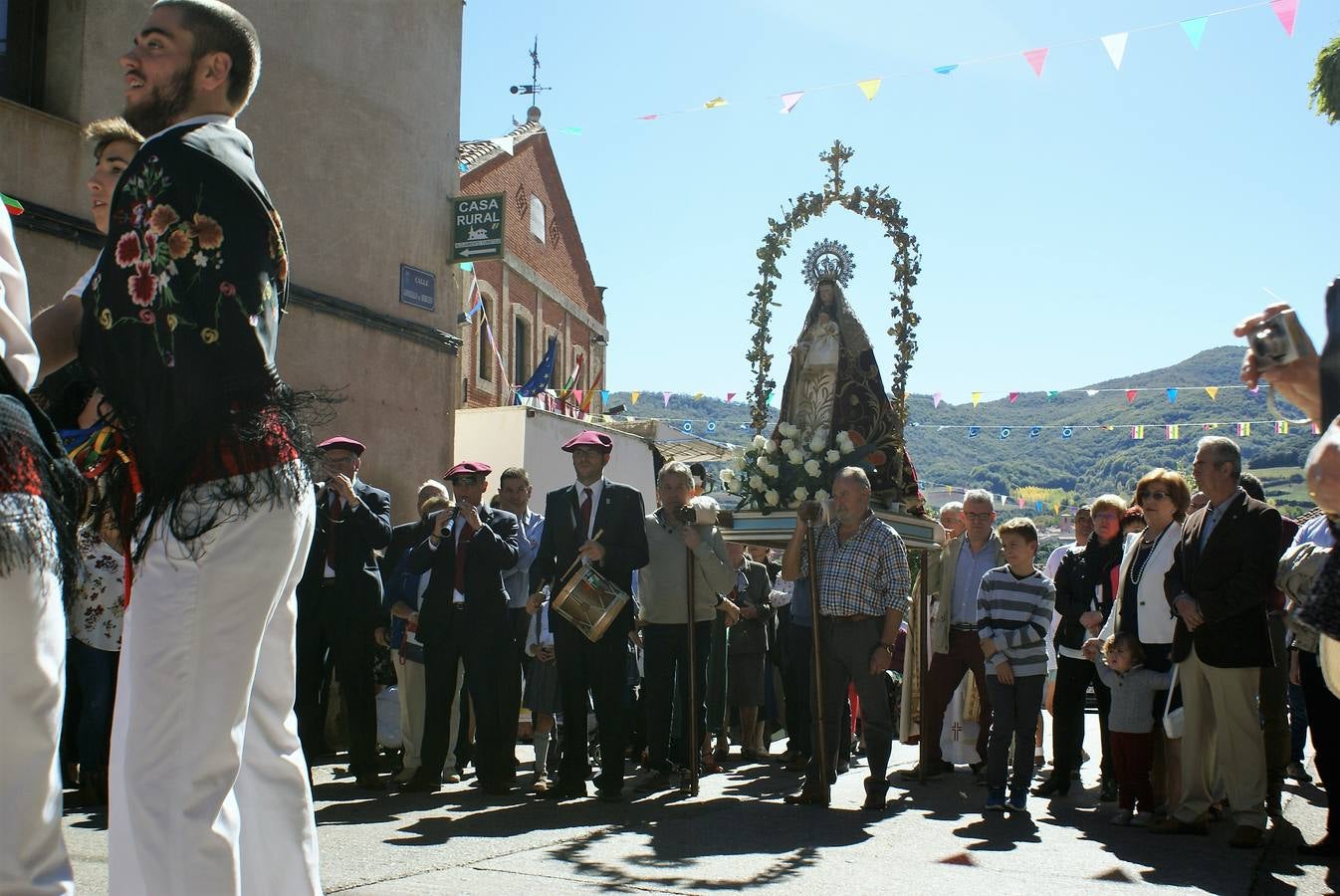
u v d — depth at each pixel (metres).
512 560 8.55
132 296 2.84
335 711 10.79
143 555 2.86
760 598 11.30
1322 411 2.80
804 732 10.22
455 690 8.57
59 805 2.61
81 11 10.70
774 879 5.50
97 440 2.94
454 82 15.67
